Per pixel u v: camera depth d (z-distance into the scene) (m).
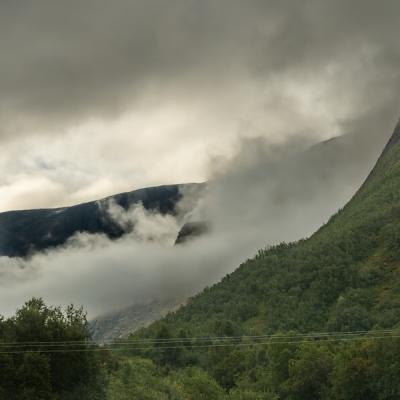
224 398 100.19
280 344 126.50
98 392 58.88
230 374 145.75
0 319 56.81
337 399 93.50
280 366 120.75
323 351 107.38
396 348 83.44
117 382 80.19
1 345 53.31
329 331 177.38
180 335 197.12
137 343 170.75
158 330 185.38
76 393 56.72
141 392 80.69
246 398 100.81
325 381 103.12
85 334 58.59
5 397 51.56
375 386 86.38
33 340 55.19
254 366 145.38
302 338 146.00
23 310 57.47
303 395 105.44
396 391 81.81
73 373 56.59
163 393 87.19
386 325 158.38
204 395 98.06
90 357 57.84
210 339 183.50
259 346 164.38
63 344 55.84
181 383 102.31
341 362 93.69
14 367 51.75
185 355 162.25
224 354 157.50
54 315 58.28
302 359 105.94
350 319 174.00
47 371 52.75
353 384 89.69
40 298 59.50
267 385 123.44
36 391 51.69
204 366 159.25
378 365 86.50
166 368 148.38
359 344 99.50
